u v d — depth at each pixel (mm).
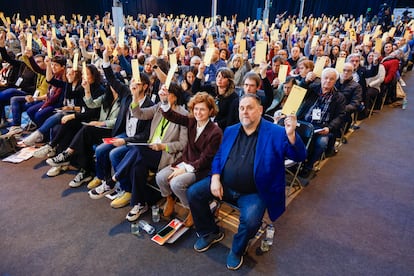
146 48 4852
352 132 3758
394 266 1686
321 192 2443
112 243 1869
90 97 2668
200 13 17438
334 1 15820
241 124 1724
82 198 2365
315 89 2777
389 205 2262
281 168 1608
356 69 3965
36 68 3549
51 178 2658
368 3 15102
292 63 4531
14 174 2713
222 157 1726
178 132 2129
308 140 2430
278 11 16781
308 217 2121
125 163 2062
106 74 2516
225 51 4570
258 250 1808
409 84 6164
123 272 1647
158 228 2021
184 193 1837
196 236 1942
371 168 2846
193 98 1856
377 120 4188
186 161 1958
